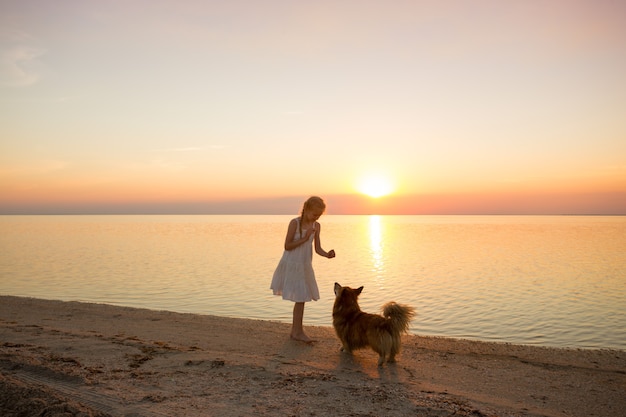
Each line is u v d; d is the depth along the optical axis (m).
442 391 4.45
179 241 54.16
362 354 6.05
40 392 3.55
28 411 3.26
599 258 31.59
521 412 3.97
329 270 25.00
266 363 5.12
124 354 5.27
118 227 121.69
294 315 6.88
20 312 9.30
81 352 5.31
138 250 39.28
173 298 15.52
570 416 4.03
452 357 6.15
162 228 112.88
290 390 4.14
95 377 4.26
